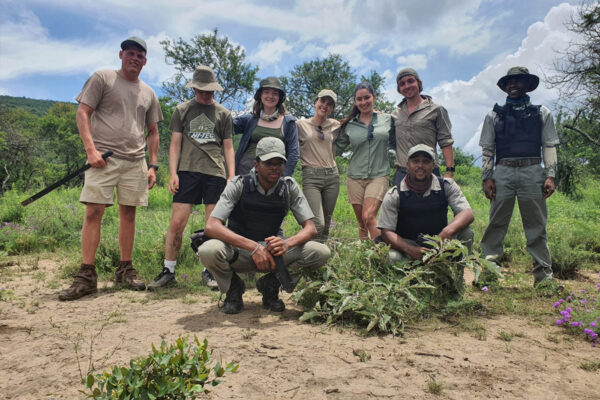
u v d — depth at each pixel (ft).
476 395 6.10
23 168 75.82
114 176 12.14
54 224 23.34
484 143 13.35
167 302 11.14
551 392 6.24
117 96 12.14
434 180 10.96
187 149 13.09
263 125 13.55
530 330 9.09
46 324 9.05
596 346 8.21
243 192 9.95
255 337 8.32
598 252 18.76
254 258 9.48
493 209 13.21
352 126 14.67
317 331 8.79
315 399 5.92
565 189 58.85
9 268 15.60
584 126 57.16
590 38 46.24
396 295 9.59
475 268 9.72
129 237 12.85
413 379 6.56
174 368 4.84
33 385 6.19
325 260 10.26
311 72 116.67
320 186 14.46
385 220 10.93
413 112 13.47
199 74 13.00
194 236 10.43
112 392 4.66
